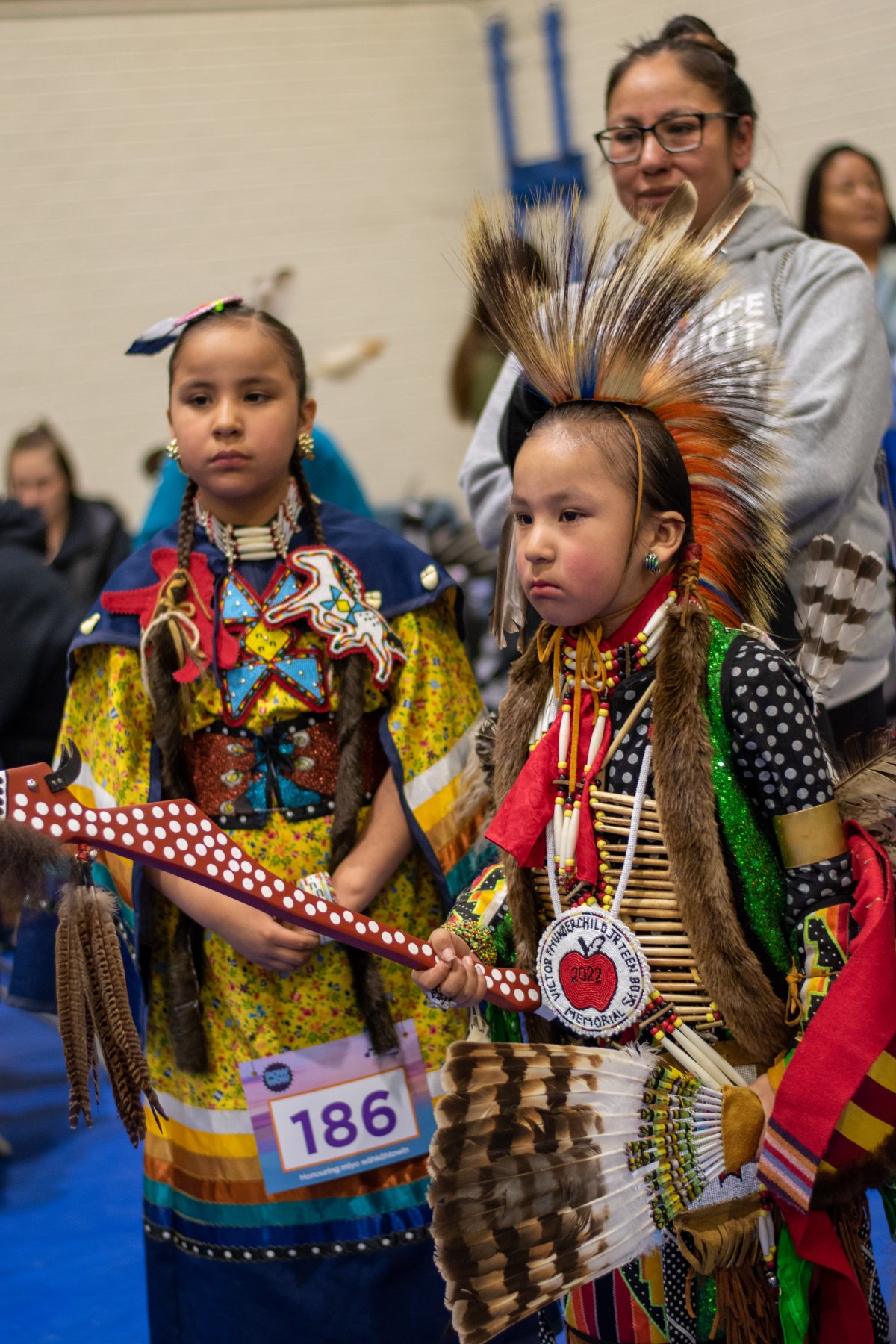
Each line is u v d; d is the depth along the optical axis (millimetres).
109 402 8531
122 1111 1407
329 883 1853
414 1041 1959
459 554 4746
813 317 2215
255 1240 1956
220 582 1949
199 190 8602
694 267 1479
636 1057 1416
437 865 1944
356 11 8805
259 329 1897
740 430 1533
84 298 8445
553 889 1476
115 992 1378
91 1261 2781
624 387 1481
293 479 2021
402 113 8969
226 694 1908
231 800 1921
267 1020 1920
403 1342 1968
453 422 9227
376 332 9031
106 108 8398
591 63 8594
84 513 5438
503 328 1531
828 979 1364
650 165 2283
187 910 1885
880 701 2307
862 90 7336
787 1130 1328
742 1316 1429
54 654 4066
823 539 1669
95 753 1984
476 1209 1370
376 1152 1945
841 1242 1414
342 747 1905
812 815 1398
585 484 1395
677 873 1388
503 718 1559
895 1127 1370
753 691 1395
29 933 1975
